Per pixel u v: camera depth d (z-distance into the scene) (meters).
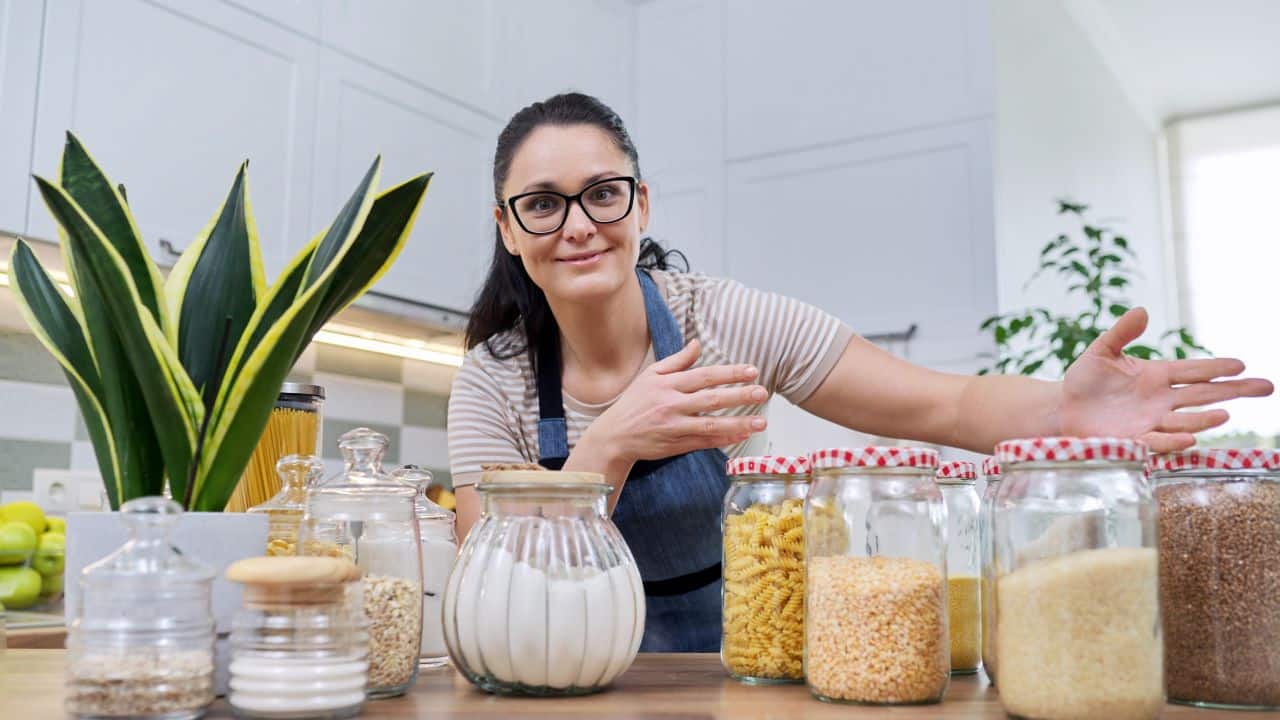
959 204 2.90
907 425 1.33
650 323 1.40
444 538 0.99
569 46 3.19
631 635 0.80
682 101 3.37
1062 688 0.65
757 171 3.21
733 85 3.28
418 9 2.69
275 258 2.32
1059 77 3.83
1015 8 3.19
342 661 0.69
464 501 1.43
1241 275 5.56
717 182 3.28
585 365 1.42
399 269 2.54
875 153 3.03
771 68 3.22
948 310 2.88
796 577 0.85
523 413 1.45
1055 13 3.78
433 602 0.96
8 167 1.90
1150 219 5.54
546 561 0.78
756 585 0.86
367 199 0.82
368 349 2.89
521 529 0.80
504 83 2.93
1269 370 5.43
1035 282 3.35
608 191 1.22
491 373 1.46
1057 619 0.66
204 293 0.88
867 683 0.74
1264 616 0.73
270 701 0.67
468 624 0.78
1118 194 4.87
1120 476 0.68
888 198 3.00
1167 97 5.44
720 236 3.25
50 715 0.69
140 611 0.67
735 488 0.91
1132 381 0.93
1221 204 5.63
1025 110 3.26
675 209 3.35
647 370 1.08
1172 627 0.76
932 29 2.99
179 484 0.81
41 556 1.62
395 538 0.81
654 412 1.03
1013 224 3.07
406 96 2.64
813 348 1.39
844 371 1.38
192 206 2.17
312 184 2.40
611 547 0.82
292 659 0.68
